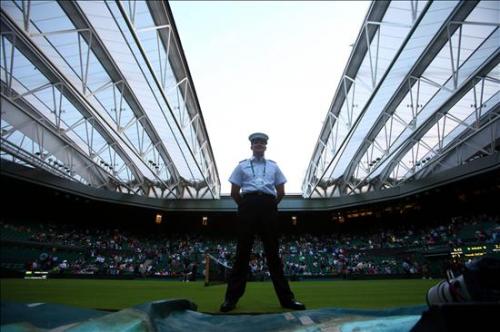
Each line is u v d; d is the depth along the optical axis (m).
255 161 4.28
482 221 32.16
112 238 39.84
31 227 29.17
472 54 19.12
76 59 20.08
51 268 26.12
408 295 7.62
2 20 13.05
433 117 25.53
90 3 16.05
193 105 27.48
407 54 20.23
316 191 44.78
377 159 32.84
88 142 28.09
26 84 20.55
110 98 24.91
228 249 41.88
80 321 2.47
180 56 21.55
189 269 29.16
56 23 17.05
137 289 10.40
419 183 33.19
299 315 2.79
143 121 28.34
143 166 37.38
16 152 21.39
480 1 15.38
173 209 41.38
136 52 20.27
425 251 30.09
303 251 40.47
